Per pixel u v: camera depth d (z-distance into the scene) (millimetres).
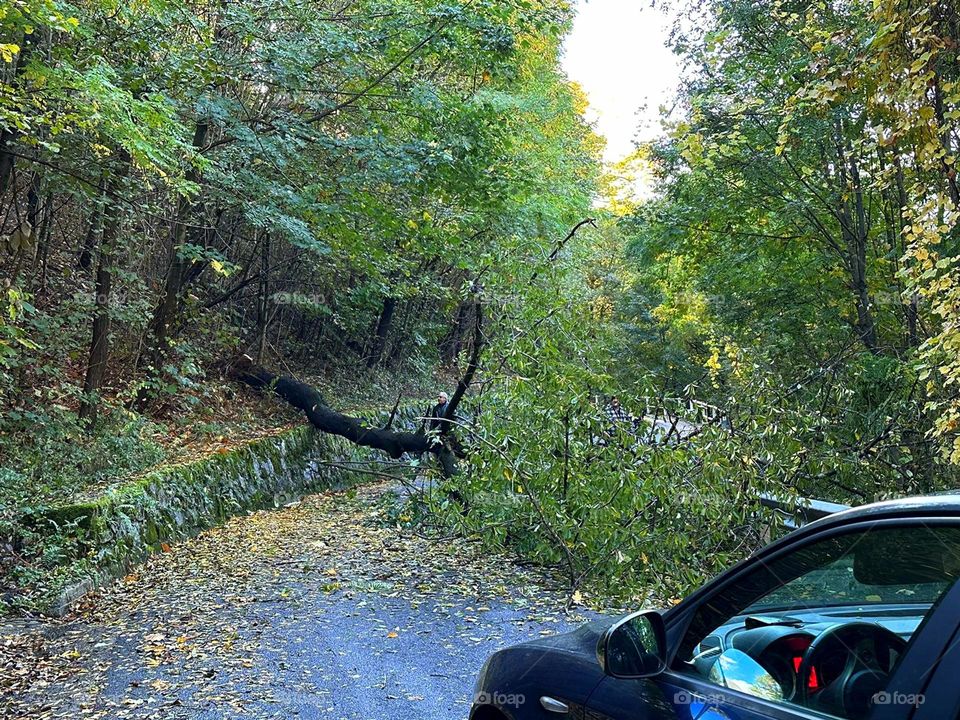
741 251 17375
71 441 12977
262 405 20438
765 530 8695
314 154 16797
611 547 8922
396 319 30297
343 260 19781
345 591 9672
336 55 14672
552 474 9789
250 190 14820
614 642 2412
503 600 9258
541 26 15758
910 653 1849
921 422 10523
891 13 6715
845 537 2162
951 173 6887
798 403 9398
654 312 25953
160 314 16688
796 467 8914
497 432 10156
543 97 23844
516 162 17766
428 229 17609
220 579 10328
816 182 15602
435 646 7484
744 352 9984
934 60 6754
